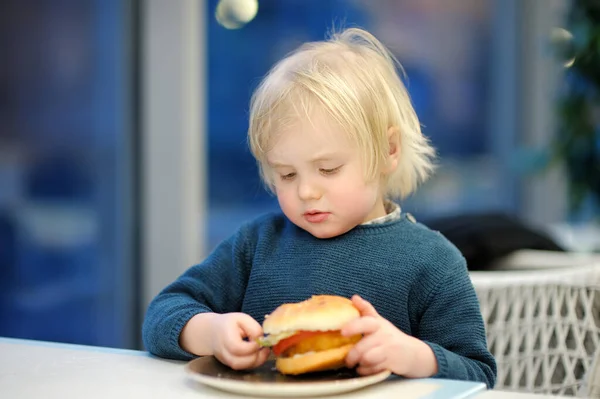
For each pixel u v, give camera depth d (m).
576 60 3.31
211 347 0.94
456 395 0.80
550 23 3.86
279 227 1.21
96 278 2.75
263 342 0.86
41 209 2.64
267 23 2.91
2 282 2.59
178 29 2.70
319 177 1.05
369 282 1.08
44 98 2.61
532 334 1.34
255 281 1.16
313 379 0.85
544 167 3.50
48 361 0.95
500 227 2.05
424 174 1.29
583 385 1.25
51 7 2.59
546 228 3.42
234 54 2.86
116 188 2.75
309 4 3.00
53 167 2.65
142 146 2.76
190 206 2.75
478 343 1.03
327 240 1.13
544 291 1.34
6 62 2.52
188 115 2.72
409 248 1.10
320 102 1.03
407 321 1.08
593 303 1.34
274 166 1.07
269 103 1.06
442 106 3.53
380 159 1.09
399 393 0.80
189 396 0.80
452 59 3.56
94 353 1.00
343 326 0.84
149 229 2.76
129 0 2.70
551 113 3.84
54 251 2.68
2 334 2.60
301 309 0.84
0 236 2.58
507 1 3.81
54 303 2.70
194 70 2.74
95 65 2.68
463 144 3.64
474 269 1.94
